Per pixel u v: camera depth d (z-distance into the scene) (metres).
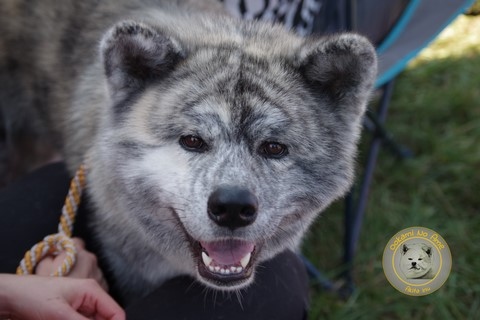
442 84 4.12
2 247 1.92
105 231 2.10
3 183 2.86
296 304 1.92
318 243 3.02
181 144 1.79
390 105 3.88
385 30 2.97
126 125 1.88
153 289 2.09
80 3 2.52
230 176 1.69
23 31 2.63
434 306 2.68
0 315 1.65
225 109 1.76
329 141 1.91
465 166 3.44
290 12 2.74
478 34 4.66
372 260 2.92
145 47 1.83
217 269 1.78
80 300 1.65
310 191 1.88
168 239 1.95
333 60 1.86
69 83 2.45
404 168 3.46
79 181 2.07
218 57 1.89
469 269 2.87
